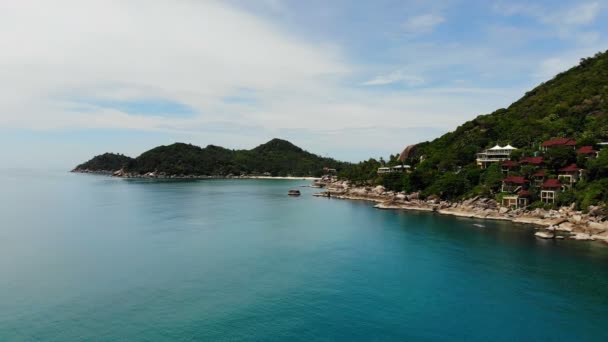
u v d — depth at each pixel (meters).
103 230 104.75
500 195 131.38
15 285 61.03
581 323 48.53
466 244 88.31
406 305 53.91
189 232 102.69
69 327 47.66
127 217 128.50
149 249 83.44
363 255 79.00
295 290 59.34
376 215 137.12
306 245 87.81
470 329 47.25
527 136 158.75
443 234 100.12
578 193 111.19
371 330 47.00
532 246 85.88
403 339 44.94
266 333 46.19
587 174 114.44
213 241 91.69
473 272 67.62
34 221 119.38
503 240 92.44
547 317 50.22
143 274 66.44
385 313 51.50
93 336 45.59
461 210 136.62
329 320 49.53
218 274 66.56
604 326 47.72
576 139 139.12
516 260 74.56
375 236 97.94
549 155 127.69
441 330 47.06
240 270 68.81
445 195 152.38
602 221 97.25
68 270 68.44
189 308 52.81
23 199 186.62
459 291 58.88
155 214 136.12
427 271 68.25
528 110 194.12
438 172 167.38
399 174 193.75
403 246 86.69
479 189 140.12
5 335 45.78
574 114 164.25
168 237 95.88
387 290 59.41
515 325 48.16
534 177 127.25
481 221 120.88
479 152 169.12
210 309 52.53
